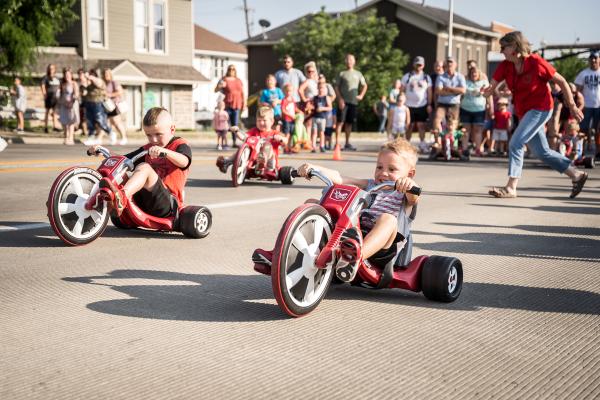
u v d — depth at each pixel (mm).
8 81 23078
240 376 3178
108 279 4855
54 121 23031
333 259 4039
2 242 6020
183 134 25703
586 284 5043
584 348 3678
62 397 2908
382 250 4320
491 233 7012
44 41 23031
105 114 18906
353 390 3051
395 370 3301
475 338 3803
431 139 30688
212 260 5543
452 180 11844
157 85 32219
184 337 3686
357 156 16438
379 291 4773
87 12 28672
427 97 18016
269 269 4145
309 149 18812
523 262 5738
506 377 3248
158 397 2930
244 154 10375
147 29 31250
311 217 3988
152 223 6238
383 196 4484
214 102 55312
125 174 6246
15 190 9227
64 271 5059
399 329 3926
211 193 9570
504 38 9039
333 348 3580
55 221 5758
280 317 4090
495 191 9742
